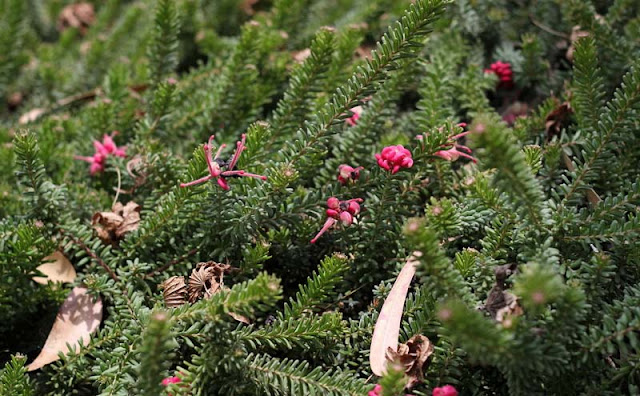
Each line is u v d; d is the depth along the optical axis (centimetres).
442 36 106
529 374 85
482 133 82
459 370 88
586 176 89
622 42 100
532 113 103
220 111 104
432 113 99
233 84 103
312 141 92
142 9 117
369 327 90
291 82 98
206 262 92
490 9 106
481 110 101
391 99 98
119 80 106
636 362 86
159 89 101
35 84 116
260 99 104
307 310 90
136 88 109
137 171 99
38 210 93
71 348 91
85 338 92
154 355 83
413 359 87
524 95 106
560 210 89
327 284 89
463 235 93
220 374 88
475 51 106
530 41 102
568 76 103
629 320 85
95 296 92
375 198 92
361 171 92
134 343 89
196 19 116
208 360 87
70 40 121
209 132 104
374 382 88
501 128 84
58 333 93
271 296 85
